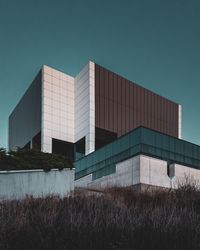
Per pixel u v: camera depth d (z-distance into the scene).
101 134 61.03
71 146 63.75
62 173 17.36
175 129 70.19
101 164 38.81
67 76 64.44
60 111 62.00
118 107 61.75
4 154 16.67
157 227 5.89
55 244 5.50
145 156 31.23
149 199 9.89
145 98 66.19
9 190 15.02
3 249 5.51
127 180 31.92
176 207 7.84
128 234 5.63
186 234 5.74
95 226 5.88
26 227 6.05
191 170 33.50
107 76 61.78
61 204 8.66
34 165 16.70
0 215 7.21
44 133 59.06
